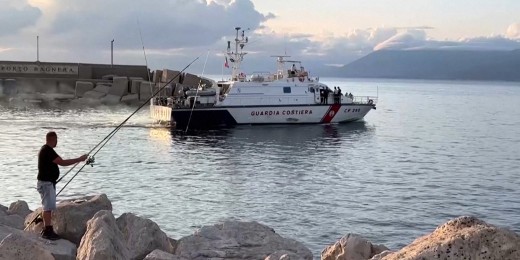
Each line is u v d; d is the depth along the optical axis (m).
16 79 80.69
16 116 61.75
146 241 10.59
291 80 56.84
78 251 9.37
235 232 11.59
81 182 28.00
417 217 21.97
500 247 4.92
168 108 53.69
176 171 32.25
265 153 40.56
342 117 59.09
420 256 4.93
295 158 38.34
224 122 54.62
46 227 10.05
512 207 23.98
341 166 35.06
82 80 82.44
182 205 23.58
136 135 49.12
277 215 22.06
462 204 24.44
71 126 53.75
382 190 27.33
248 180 29.69
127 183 28.16
